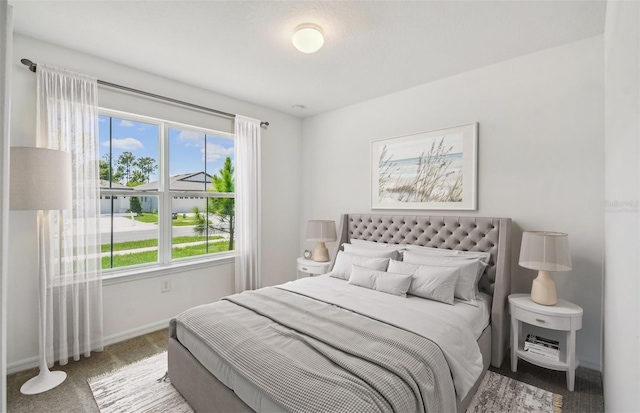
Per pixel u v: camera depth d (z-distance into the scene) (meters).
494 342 2.31
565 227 2.39
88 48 2.46
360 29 2.17
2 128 1.09
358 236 3.65
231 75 2.97
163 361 2.39
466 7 1.92
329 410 1.11
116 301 2.73
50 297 2.27
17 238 2.24
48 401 1.90
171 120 3.11
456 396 1.62
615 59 1.40
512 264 2.63
